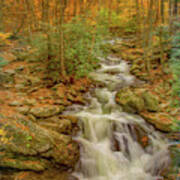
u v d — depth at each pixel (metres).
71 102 6.41
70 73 7.48
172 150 4.62
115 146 5.12
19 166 3.74
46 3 7.52
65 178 4.10
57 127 5.05
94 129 5.41
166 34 7.96
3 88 6.20
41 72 7.38
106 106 6.57
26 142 4.04
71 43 7.57
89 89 7.38
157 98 6.32
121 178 4.49
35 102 5.80
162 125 5.33
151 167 4.70
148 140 5.21
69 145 4.60
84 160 4.61
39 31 8.26
